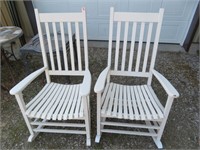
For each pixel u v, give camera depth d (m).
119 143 1.31
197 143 1.30
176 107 1.63
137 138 1.35
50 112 1.06
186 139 1.33
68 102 1.17
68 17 1.25
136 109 1.08
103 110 1.07
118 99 1.19
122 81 2.06
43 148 1.29
